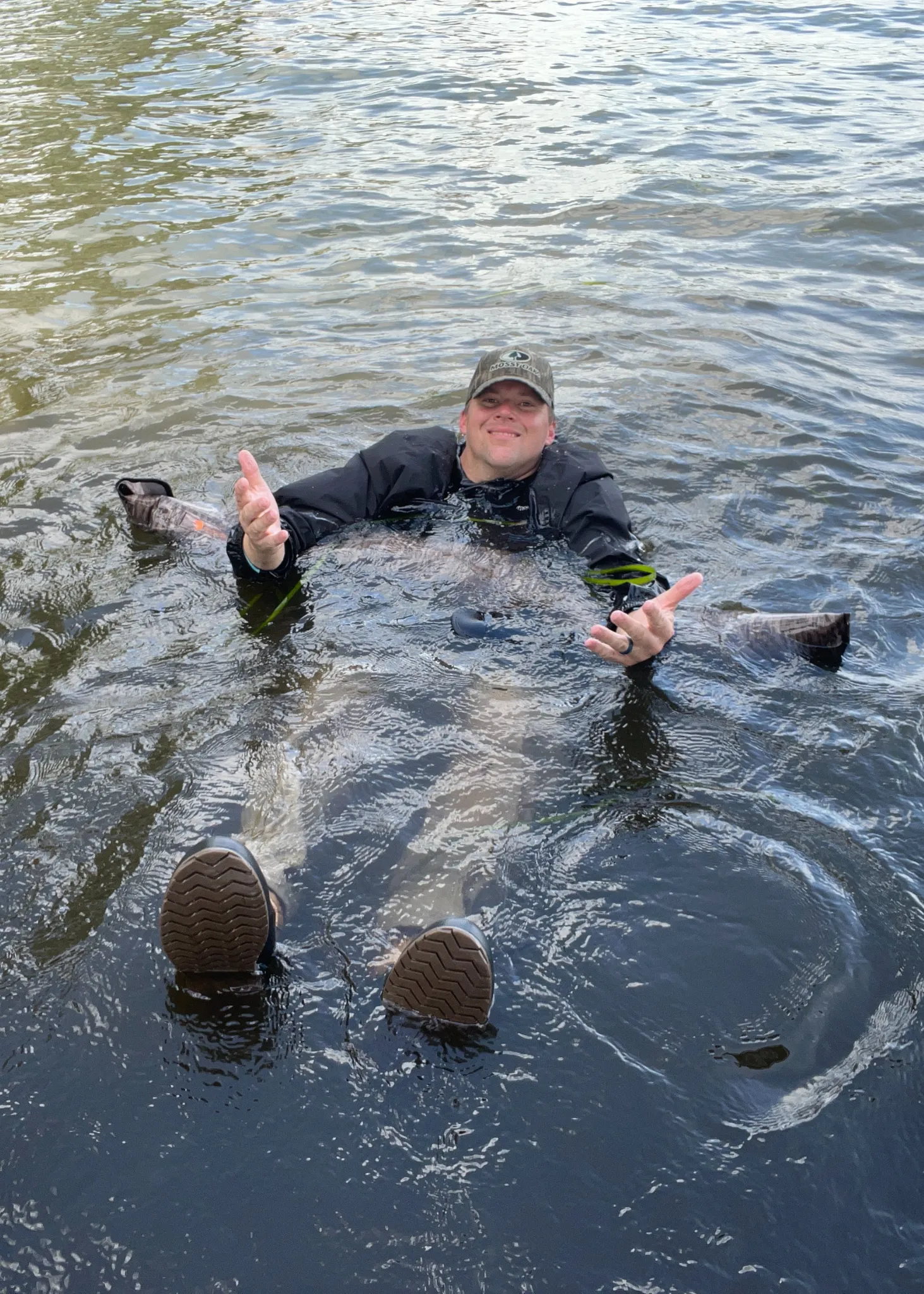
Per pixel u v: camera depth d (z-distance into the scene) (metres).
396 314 6.79
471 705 3.15
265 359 6.07
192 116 11.66
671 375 5.89
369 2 18.66
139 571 3.90
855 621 3.78
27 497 4.47
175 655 3.40
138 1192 1.87
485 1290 1.75
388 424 5.26
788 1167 1.94
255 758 2.90
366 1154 1.94
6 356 6.09
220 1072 2.07
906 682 3.41
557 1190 1.89
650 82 13.09
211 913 2.12
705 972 2.32
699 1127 2.00
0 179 9.59
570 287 7.25
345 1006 2.21
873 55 14.27
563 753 2.99
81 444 5.00
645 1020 2.21
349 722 3.04
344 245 8.06
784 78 13.13
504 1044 2.14
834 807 2.82
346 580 3.83
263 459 4.90
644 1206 1.87
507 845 2.63
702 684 3.34
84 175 9.70
